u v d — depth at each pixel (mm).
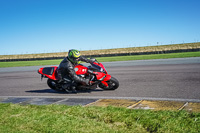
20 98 5910
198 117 3258
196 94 5219
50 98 5719
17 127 3301
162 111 3686
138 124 3184
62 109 4180
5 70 18219
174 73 9141
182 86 6309
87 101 5047
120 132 2924
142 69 11625
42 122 3459
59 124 3332
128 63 17375
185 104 4211
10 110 4289
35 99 5672
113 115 3615
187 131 2832
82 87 6152
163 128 2961
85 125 3236
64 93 6477
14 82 9609
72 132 3000
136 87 6598
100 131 2986
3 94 6805
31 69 17484
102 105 4527
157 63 15219
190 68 10562
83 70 6074
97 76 5871
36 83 8930
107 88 6449
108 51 56469
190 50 36375
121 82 7703
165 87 6328
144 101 4688
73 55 5816
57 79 6379
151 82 7305
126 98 5195
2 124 3457
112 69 12805
